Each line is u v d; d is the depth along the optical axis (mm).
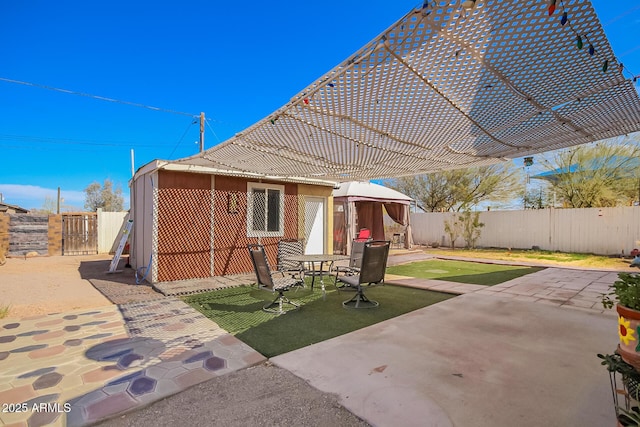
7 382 2619
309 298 5531
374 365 2898
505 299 5312
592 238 11844
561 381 2586
